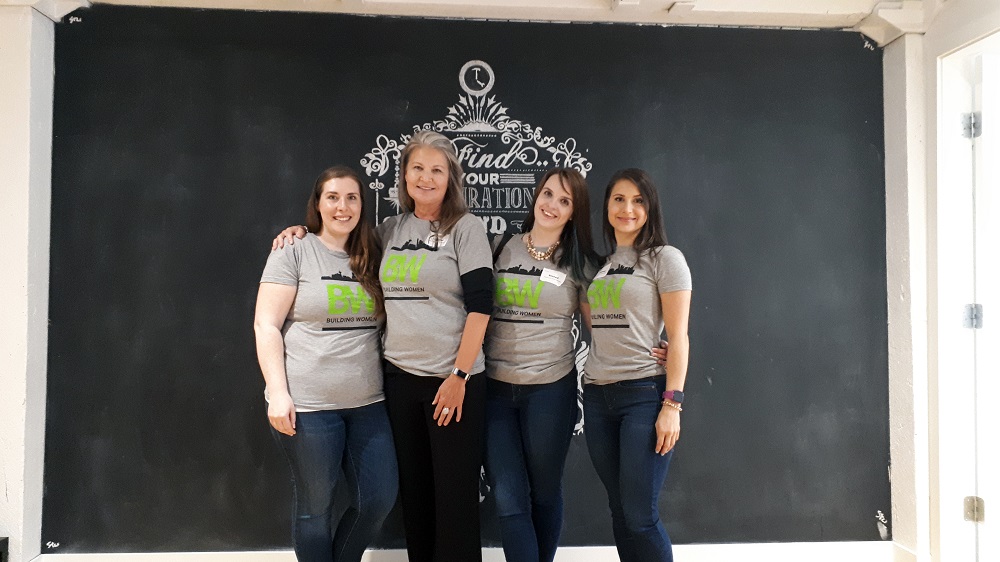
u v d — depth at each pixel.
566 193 2.45
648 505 2.38
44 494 2.84
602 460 2.49
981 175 2.90
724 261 3.06
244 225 2.91
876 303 3.11
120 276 2.88
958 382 2.93
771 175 3.08
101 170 2.88
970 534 2.92
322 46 2.95
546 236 2.50
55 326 2.86
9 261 2.70
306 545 2.40
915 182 2.99
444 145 2.46
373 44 2.96
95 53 2.88
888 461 3.10
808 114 3.10
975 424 2.93
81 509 2.85
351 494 2.47
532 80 3.01
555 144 3.01
